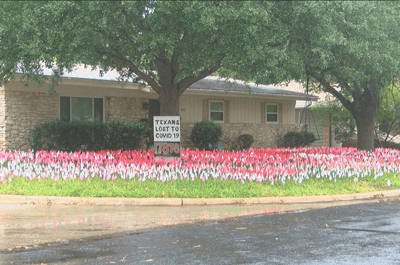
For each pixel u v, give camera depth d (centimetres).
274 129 3131
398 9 1767
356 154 2108
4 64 1542
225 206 1178
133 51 1645
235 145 2872
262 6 1498
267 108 3112
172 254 687
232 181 1397
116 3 1396
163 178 1349
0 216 1008
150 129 2414
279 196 1285
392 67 1723
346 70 1700
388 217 1007
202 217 1008
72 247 732
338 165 1598
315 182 1483
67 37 1414
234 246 736
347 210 1112
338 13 1588
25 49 1385
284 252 697
